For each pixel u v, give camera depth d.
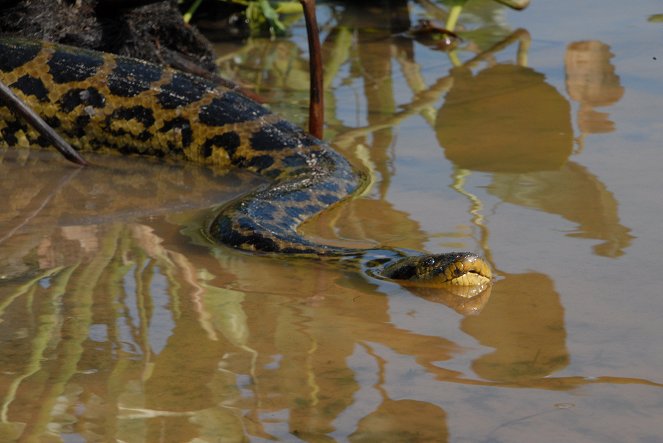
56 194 11.37
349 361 7.07
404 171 11.73
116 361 7.06
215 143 12.84
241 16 19.33
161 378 6.80
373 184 11.35
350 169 11.78
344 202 10.88
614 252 9.07
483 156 12.11
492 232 9.72
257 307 8.12
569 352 7.16
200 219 10.58
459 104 14.32
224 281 8.72
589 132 12.76
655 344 7.26
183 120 13.01
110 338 7.46
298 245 9.48
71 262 9.19
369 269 8.98
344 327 7.71
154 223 10.42
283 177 11.98
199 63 15.47
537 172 11.44
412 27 18.66
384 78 15.73
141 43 14.66
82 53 13.52
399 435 6.01
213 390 6.62
